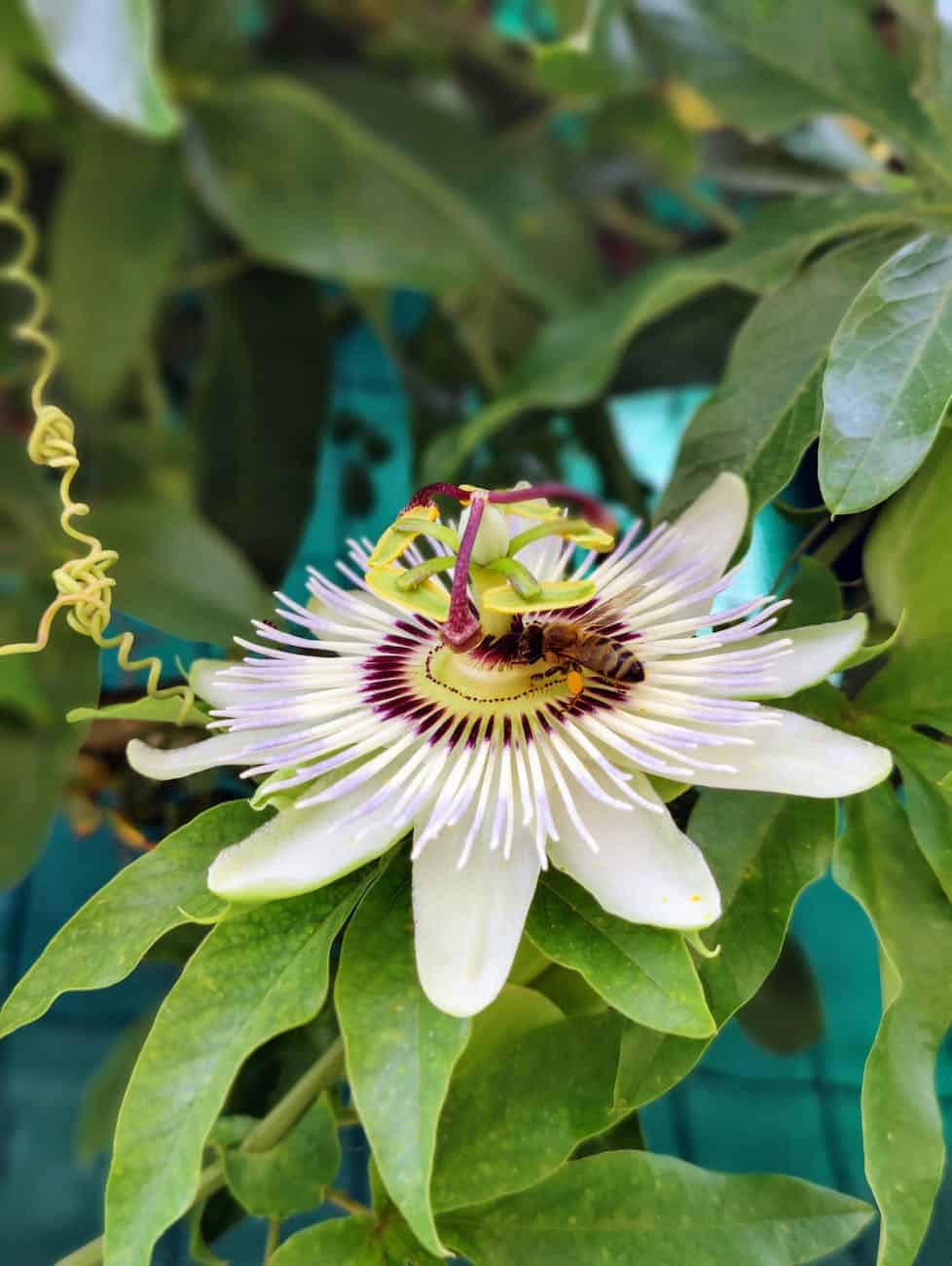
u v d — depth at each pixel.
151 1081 0.20
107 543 0.29
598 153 0.44
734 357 0.25
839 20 0.28
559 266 0.37
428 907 0.20
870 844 0.22
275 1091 0.26
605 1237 0.21
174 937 0.27
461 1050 0.20
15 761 0.28
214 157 0.36
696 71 0.30
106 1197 0.20
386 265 0.36
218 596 0.28
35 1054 0.43
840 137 0.34
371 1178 0.22
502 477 0.38
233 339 0.39
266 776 0.23
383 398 0.48
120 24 0.27
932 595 0.23
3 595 0.29
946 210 0.26
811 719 0.22
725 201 0.45
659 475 0.47
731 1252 0.21
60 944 0.21
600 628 0.23
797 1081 0.34
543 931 0.20
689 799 0.23
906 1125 0.21
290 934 0.21
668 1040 0.21
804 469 0.26
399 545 0.23
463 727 0.22
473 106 0.47
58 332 0.36
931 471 0.23
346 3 0.45
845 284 0.25
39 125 0.39
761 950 0.22
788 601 0.22
